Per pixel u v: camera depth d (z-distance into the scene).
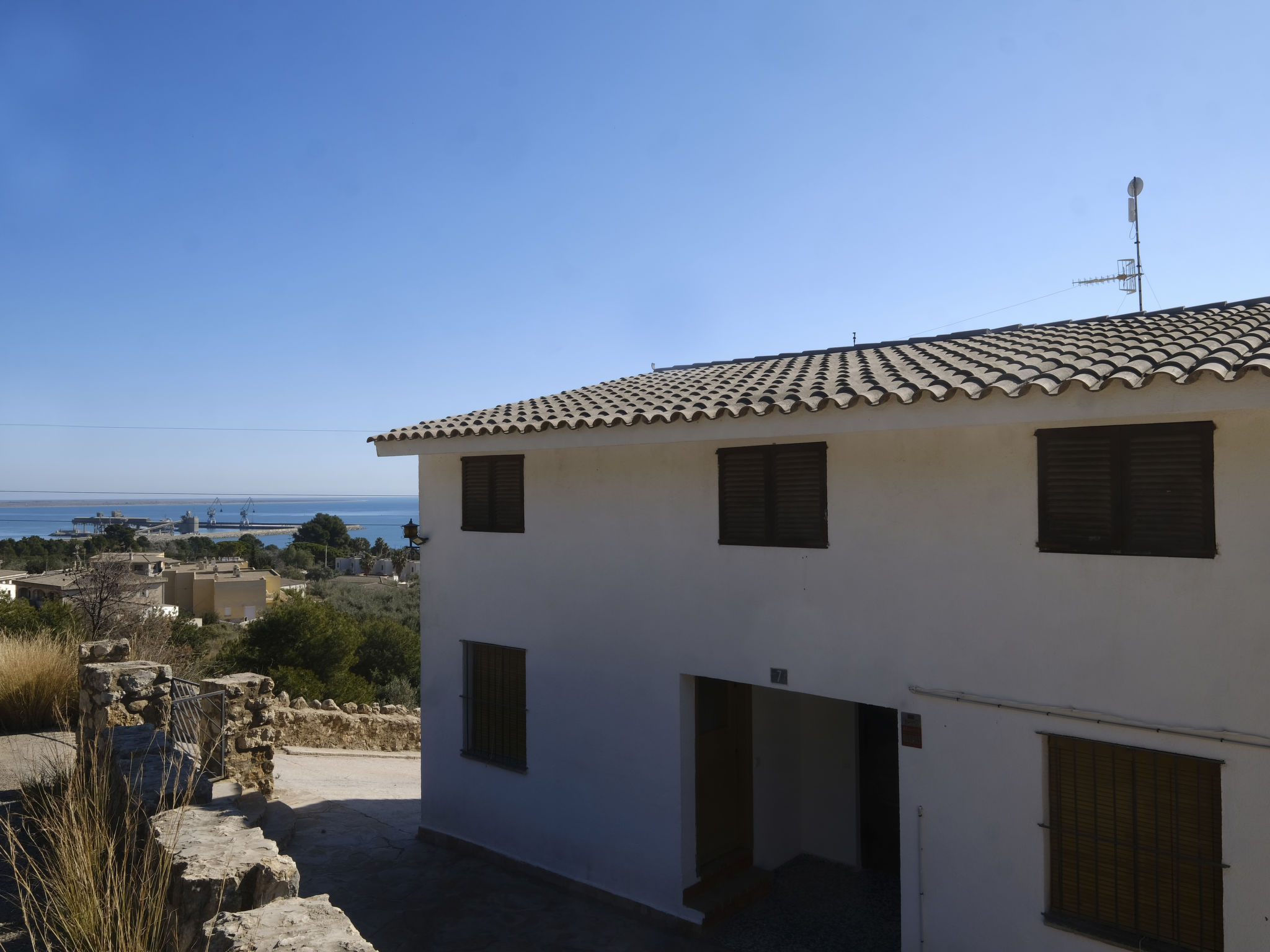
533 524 9.44
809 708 9.83
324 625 27.75
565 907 8.47
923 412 5.95
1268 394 4.66
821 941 7.78
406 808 11.84
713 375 10.80
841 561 7.08
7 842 6.46
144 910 4.49
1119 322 9.19
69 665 11.96
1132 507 5.70
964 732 6.38
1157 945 5.55
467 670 10.16
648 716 8.32
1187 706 5.45
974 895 6.31
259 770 10.45
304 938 3.71
